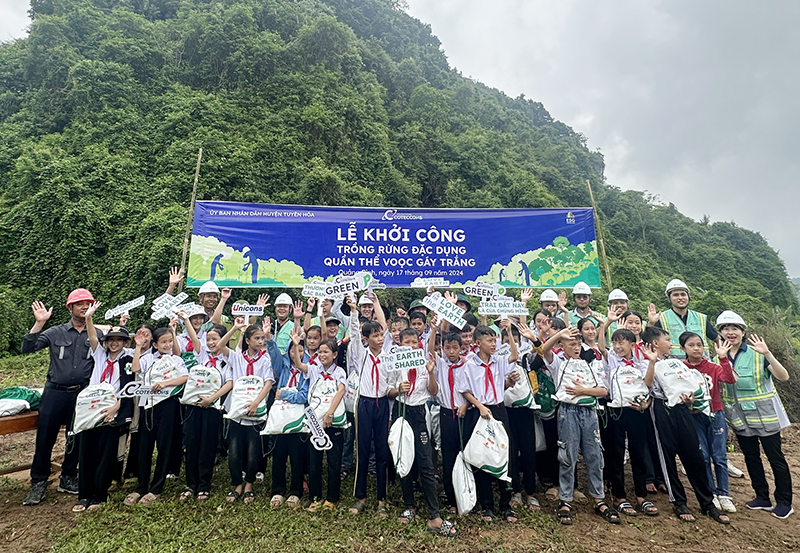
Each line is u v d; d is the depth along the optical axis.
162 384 4.51
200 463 4.55
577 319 6.30
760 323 12.99
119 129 21.14
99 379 4.55
